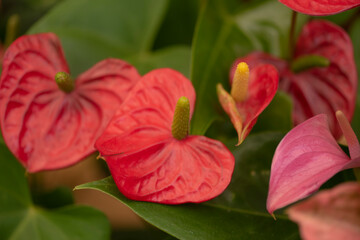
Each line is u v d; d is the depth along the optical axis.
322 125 0.73
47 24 0.88
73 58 0.87
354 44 0.91
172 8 0.92
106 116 0.77
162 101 0.75
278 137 0.78
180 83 0.76
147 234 0.95
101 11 0.89
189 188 0.72
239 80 0.76
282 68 0.84
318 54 0.83
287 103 0.80
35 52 0.78
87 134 0.77
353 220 0.65
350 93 0.81
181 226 0.72
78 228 0.80
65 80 0.77
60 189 0.87
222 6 0.87
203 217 0.73
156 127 0.74
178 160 0.73
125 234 0.95
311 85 0.83
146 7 0.90
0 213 0.79
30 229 0.80
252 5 0.88
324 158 0.71
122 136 0.74
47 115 0.77
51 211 0.81
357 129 0.85
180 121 0.73
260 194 0.76
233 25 0.86
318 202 0.65
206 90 0.81
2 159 0.81
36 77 0.78
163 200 0.72
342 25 0.92
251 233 0.74
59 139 0.77
